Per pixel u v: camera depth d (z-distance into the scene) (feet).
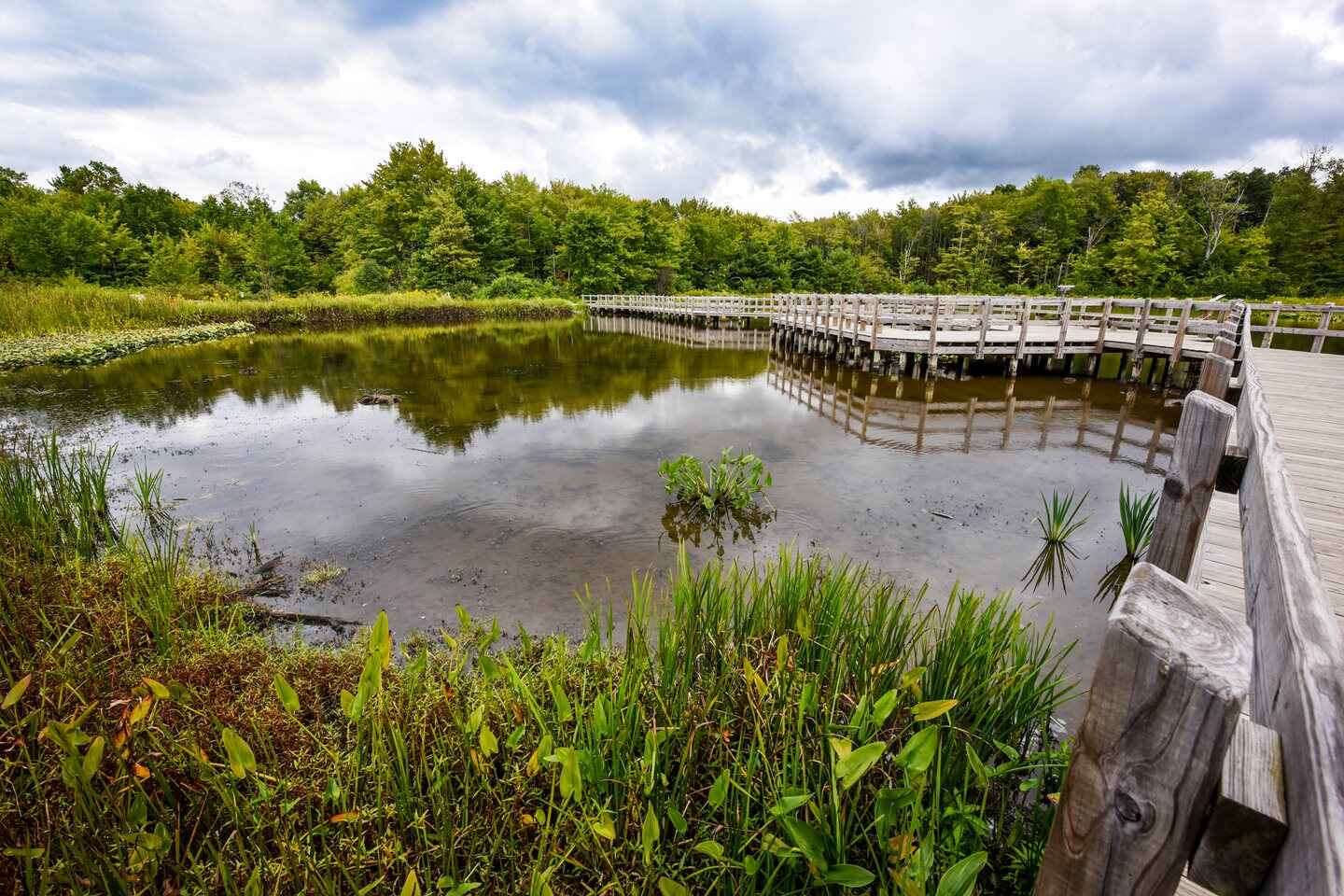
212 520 15.88
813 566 9.41
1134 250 123.13
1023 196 175.01
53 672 7.06
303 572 13.14
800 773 5.75
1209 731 2.20
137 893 4.73
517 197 143.13
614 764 5.81
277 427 25.55
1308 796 1.91
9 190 167.02
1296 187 118.11
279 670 8.27
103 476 15.51
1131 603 2.49
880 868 4.72
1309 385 21.40
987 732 6.75
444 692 6.45
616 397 32.81
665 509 16.89
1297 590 3.09
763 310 62.85
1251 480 6.48
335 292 133.28
